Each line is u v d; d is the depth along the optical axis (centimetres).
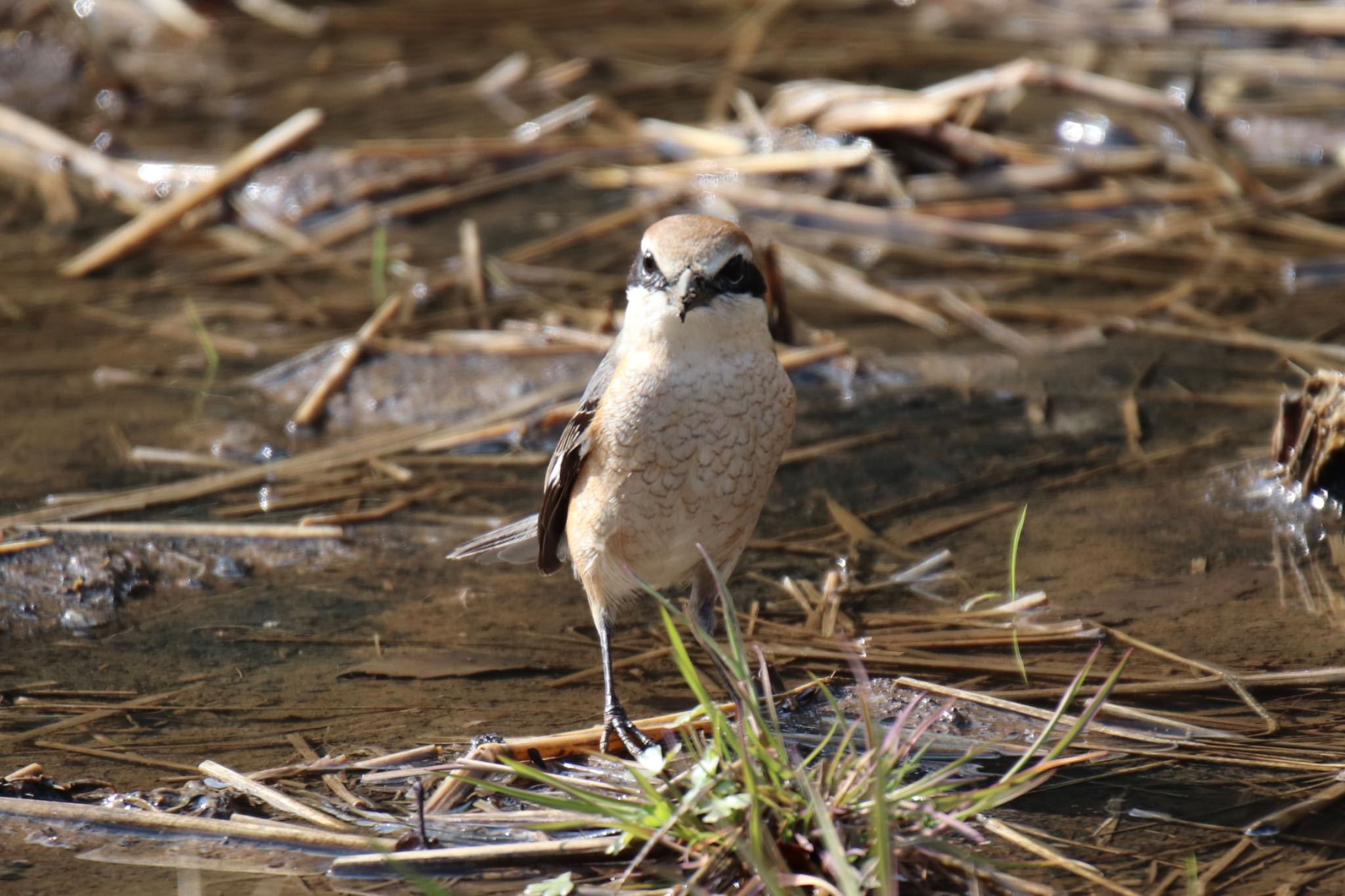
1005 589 922
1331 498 995
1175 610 884
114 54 2147
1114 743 740
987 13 2191
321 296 1423
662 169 1695
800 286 1436
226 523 1021
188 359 1295
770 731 650
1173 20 2095
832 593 919
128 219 1619
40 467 1095
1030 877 624
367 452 1134
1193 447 1105
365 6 2308
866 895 596
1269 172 1667
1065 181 1639
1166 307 1362
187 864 643
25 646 863
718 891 611
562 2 2317
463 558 927
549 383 1228
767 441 795
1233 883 614
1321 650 827
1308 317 1327
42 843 657
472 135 1822
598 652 873
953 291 1419
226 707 793
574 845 639
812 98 1734
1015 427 1161
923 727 665
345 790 702
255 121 1884
